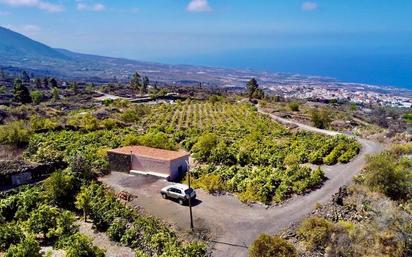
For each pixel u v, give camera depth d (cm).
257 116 8256
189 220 2902
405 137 5412
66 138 5756
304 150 4700
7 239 2591
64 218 2834
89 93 14488
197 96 13462
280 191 3281
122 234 2728
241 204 3183
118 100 11094
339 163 4275
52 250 2583
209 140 4728
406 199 3064
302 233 2498
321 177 3666
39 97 11300
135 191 3556
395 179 3164
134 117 7988
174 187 3300
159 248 2486
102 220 2916
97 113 8425
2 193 3441
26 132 5444
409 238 2298
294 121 7788
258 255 2183
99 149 4816
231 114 8588
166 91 14288
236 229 2731
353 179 3581
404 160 3638
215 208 3117
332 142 4928
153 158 4006
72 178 3488
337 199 3031
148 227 2697
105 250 2467
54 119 7412
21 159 4353
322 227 2423
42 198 3266
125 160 4144
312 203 3098
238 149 4750
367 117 9106
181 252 2369
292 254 2184
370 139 5694
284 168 3972
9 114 7894
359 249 2283
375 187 3177
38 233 2797
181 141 5809
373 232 2386
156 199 3347
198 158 4600
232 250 2448
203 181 3650
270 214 2952
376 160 3366
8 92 13638
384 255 2234
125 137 5525
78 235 2520
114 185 3741
